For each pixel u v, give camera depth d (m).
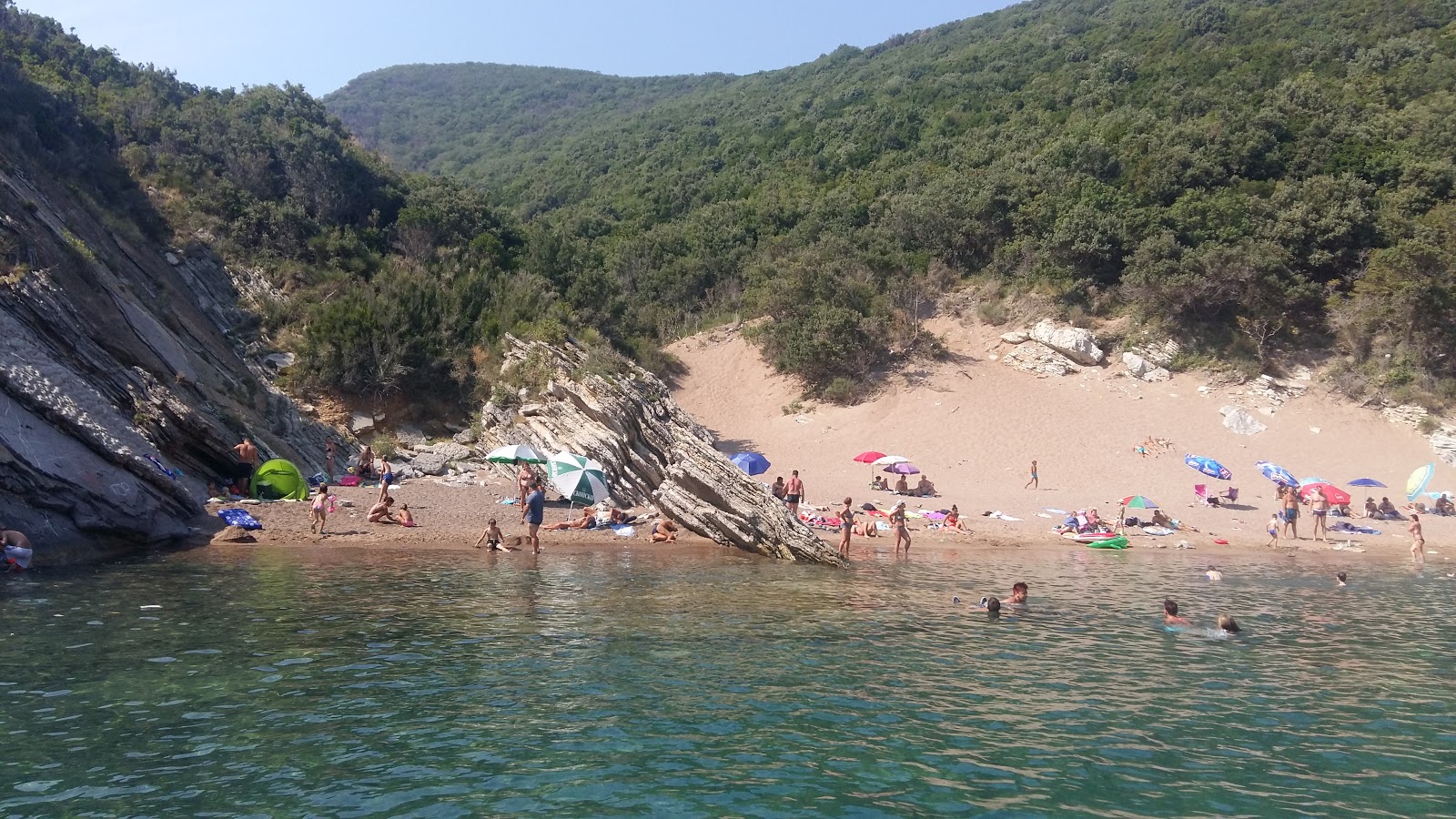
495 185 113.75
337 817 6.79
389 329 36.88
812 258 54.97
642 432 32.00
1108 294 50.59
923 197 61.53
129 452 19.92
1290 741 9.05
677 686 10.45
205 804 6.96
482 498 28.22
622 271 67.94
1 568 15.80
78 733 8.38
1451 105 54.66
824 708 9.75
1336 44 69.19
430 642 12.16
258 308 39.50
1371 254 45.62
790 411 48.31
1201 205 50.38
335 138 56.69
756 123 100.12
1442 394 40.72
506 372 37.78
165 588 15.16
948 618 14.91
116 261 31.17
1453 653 12.97
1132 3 109.56
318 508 21.98
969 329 51.94
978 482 36.50
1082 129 63.81
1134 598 17.44
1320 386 43.09
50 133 36.16
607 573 18.52
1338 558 25.08
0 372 18.02
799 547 21.36
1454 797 7.66
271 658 11.11
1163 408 43.19
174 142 46.66
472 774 7.71
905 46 133.88
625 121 129.25
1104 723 9.49
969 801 7.36
